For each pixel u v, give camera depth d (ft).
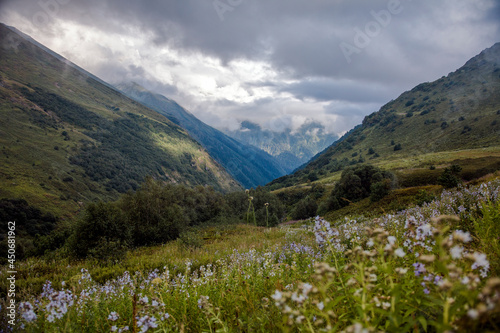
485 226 10.58
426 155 386.73
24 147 490.90
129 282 18.57
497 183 23.65
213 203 169.17
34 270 38.04
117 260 46.62
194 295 12.00
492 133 400.47
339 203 192.65
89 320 10.73
